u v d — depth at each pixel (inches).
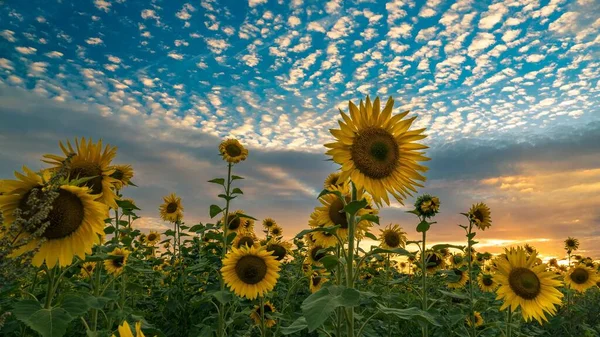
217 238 350.0
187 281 420.8
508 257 305.0
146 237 586.9
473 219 336.8
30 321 144.7
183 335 383.6
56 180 147.6
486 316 427.8
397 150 211.9
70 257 165.5
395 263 571.2
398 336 358.6
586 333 449.4
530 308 292.7
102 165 195.6
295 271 453.1
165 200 493.4
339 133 205.0
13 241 134.0
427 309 290.0
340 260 191.6
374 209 291.7
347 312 184.5
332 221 281.0
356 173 203.5
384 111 210.1
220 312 301.0
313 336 332.5
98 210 169.5
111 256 194.5
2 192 159.2
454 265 507.8
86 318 298.0
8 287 194.4
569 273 504.7
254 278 322.0
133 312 273.0
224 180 345.4
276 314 321.4
